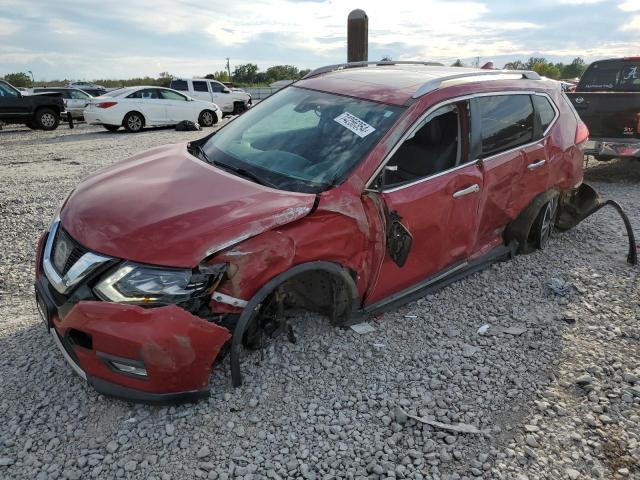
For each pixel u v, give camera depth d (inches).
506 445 112.7
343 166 134.6
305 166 138.1
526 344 149.7
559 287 180.7
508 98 175.2
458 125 156.9
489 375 135.4
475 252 176.7
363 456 108.0
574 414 122.7
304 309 153.5
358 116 146.9
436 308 165.5
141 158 157.2
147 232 109.9
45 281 120.7
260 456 106.0
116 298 105.4
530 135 184.7
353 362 136.3
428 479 103.0
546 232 209.5
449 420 118.6
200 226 111.0
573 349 147.9
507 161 171.5
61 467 101.9
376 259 136.8
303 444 109.8
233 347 116.6
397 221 137.4
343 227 126.6
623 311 169.6
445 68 189.6
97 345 104.6
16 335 145.6
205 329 106.6
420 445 111.7
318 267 124.1
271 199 121.9
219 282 110.7
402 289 152.9
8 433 109.8
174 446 107.5
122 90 756.6
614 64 390.3
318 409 119.8
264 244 113.7
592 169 395.9
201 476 101.1
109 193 128.0
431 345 146.5
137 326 102.3
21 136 675.4
